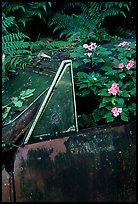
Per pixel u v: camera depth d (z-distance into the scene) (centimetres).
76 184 206
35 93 230
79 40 370
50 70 252
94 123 253
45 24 426
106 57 275
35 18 415
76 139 214
